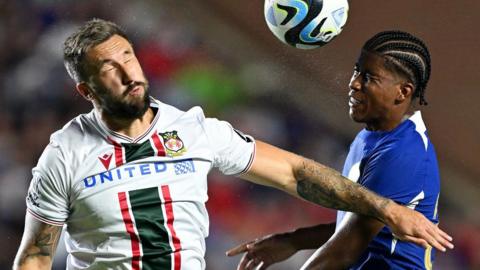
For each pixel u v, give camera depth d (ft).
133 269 42.39
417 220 44.11
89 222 42.52
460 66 100.22
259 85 116.57
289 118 115.14
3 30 119.75
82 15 121.29
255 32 118.01
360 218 46.19
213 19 119.65
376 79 47.73
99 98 42.39
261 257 53.31
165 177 42.80
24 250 43.55
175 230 42.86
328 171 46.39
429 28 99.86
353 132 112.78
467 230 106.63
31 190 42.93
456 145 103.86
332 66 107.65
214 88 116.98
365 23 100.42
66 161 42.19
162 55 117.80
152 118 43.93
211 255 103.86
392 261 47.67
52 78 117.39
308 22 49.98
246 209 106.83
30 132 113.60
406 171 46.80
